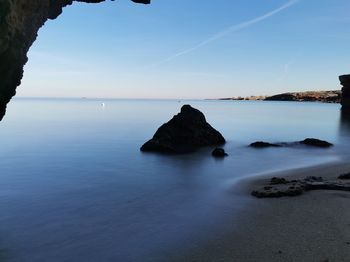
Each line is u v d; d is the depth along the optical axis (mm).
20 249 13211
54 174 27578
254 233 14086
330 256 11711
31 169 29625
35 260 12320
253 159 35156
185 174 27734
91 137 54125
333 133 61906
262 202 18359
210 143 45000
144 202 19469
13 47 16156
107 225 15680
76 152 39406
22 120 96000
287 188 20000
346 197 18531
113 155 37250
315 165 31250
